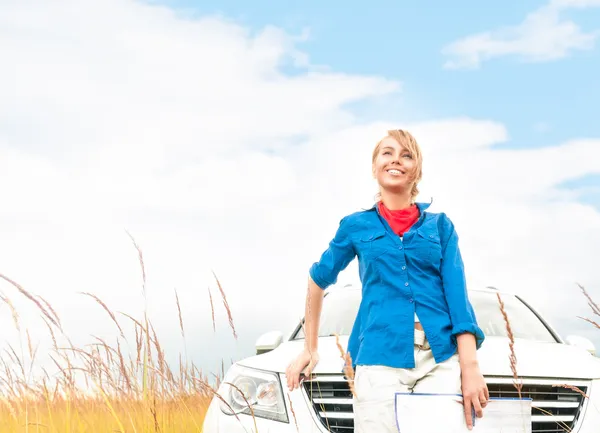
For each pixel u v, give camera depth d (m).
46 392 3.50
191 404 3.75
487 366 3.02
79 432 3.70
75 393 3.60
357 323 2.42
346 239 2.46
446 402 2.08
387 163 2.35
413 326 2.20
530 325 4.08
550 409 2.93
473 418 2.12
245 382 3.19
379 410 2.15
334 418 2.92
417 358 2.18
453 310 2.20
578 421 2.90
